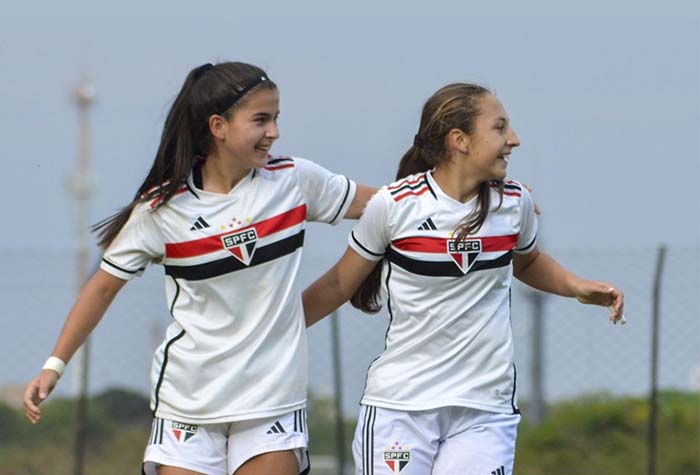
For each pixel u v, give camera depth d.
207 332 17.12
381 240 17.86
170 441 17.27
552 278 18.89
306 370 17.41
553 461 39.31
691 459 38.59
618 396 41.22
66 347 17.31
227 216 17.00
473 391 17.61
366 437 17.92
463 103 17.44
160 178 17.12
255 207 17.00
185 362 17.12
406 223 17.56
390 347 17.95
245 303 17.08
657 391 34.25
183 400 17.22
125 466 39.59
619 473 38.34
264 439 17.06
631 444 39.69
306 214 17.56
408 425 17.69
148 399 41.81
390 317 18.00
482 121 17.36
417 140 18.06
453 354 17.61
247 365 17.00
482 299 17.69
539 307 40.25
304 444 17.31
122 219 17.28
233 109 16.70
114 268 17.36
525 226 18.33
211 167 17.22
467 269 17.47
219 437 17.38
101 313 17.55
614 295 18.11
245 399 17.02
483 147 17.34
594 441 40.00
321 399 37.56
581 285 18.42
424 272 17.48
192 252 17.03
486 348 17.64
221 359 17.06
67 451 40.56
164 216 17.12
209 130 16.92
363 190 18.20
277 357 17.09
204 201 17.05
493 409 17.72
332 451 37.78
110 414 41.50
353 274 18.25
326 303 18.50
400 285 17.73
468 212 17.50
